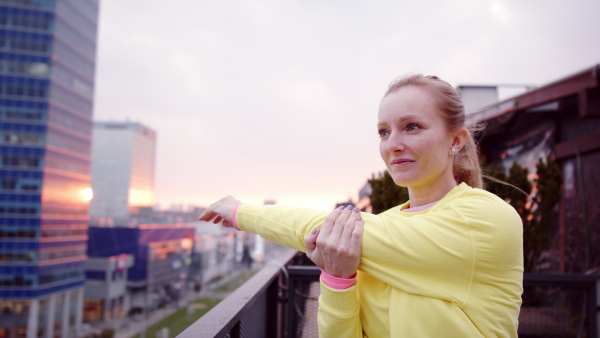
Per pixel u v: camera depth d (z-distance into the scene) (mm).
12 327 52156
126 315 80875
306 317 2408
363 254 838
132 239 84750
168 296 94562
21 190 55438
